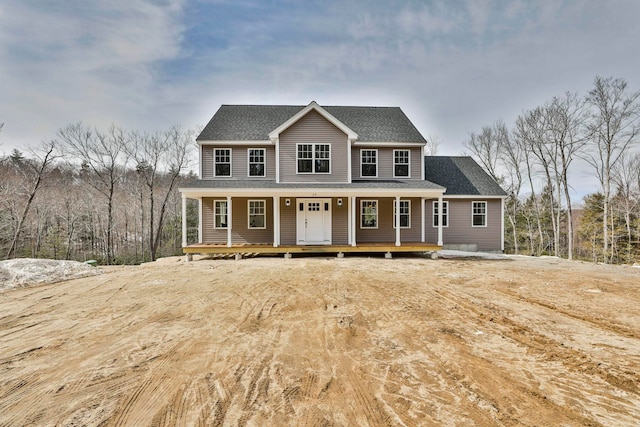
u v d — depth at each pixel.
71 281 8.75
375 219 15.41
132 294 7.24
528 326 4.95
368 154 15.45
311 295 7.03
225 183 13.93
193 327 5.05
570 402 2.87
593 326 4.93
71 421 2.67
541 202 33.03
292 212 14.67
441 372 3.48
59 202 28.31
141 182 29.55
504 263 12.08
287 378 3.38
